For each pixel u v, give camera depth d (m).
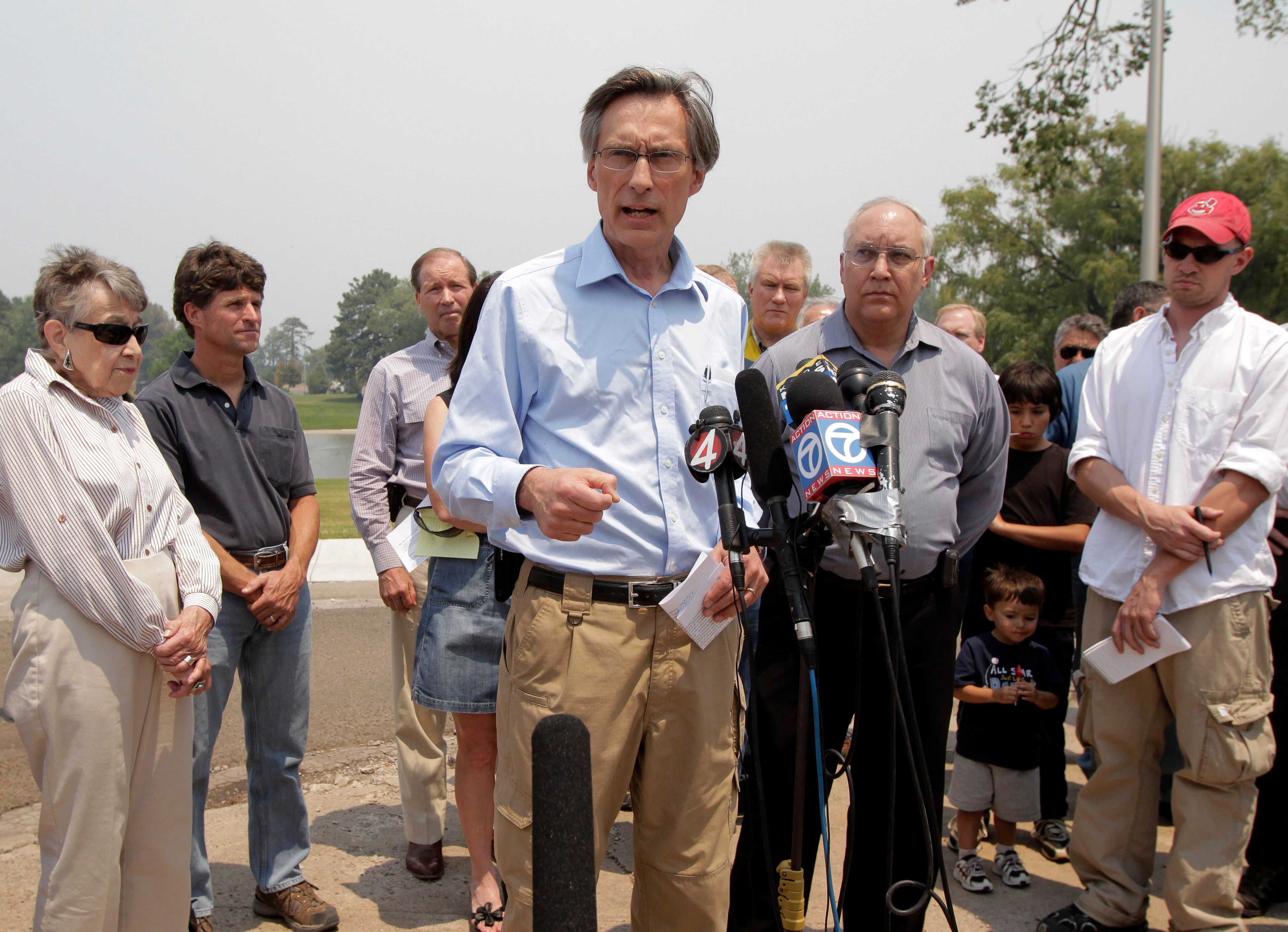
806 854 2.86
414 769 3.52
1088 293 40.81
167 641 2.49
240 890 3.40
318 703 5.38
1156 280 11.43
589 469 1.84
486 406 2.11
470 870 3.62
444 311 3.69
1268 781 3.43
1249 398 3.00
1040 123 15.46
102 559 2.39
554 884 0.95
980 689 3.55
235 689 5.65
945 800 4.16
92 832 2.40
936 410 2.82
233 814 4.03
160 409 3.03
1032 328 41.84
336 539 9.12
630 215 2.07
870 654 2.79
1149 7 12.32
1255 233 38.03
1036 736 3.53
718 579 2.03
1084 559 3.31
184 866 2.62
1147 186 11.31
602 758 2.06
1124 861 3.14
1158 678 3.09
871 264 2.77
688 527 2.13
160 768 2.55
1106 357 3.34
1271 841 3.43
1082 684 3.35
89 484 2.45
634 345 2.13
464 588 3.10
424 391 3.69
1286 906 3.43
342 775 4.47
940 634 2.80
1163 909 3.39
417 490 3.68
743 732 2.74
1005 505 4.06
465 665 3.07
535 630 2.08
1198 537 2.90
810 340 2.98
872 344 2.92
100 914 2.41
